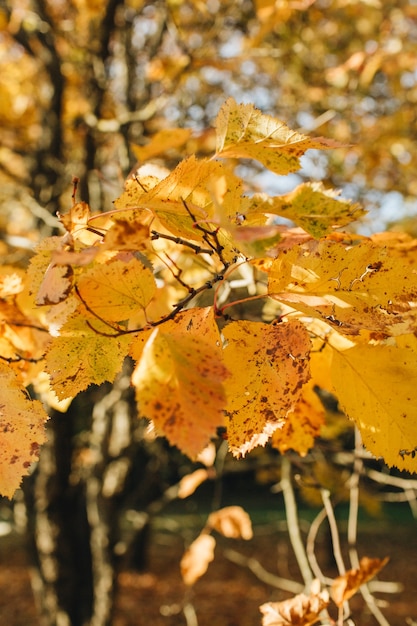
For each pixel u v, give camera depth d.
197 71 3.96
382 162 4.51
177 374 0.65
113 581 4.45
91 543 4.65
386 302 0.80
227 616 8.66
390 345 0.86
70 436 4.40
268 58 4.46
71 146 4.82
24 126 4.62
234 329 0.84
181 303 0.83
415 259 1.01
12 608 9.09
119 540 4.82
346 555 10.91
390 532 13.21
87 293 0.77
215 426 0.62
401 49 3.75
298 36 4.31
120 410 4.56
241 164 3.51
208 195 0.81
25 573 10.91
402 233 0.98
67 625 4.50
